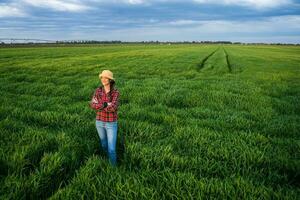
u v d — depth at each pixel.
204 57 42.56
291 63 35.47
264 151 5.00
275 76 19.58
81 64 26.84
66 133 5.61
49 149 4.89
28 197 3.53
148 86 13.38
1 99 9.61
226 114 8.28
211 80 16.98
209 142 5.46
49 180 3.85
